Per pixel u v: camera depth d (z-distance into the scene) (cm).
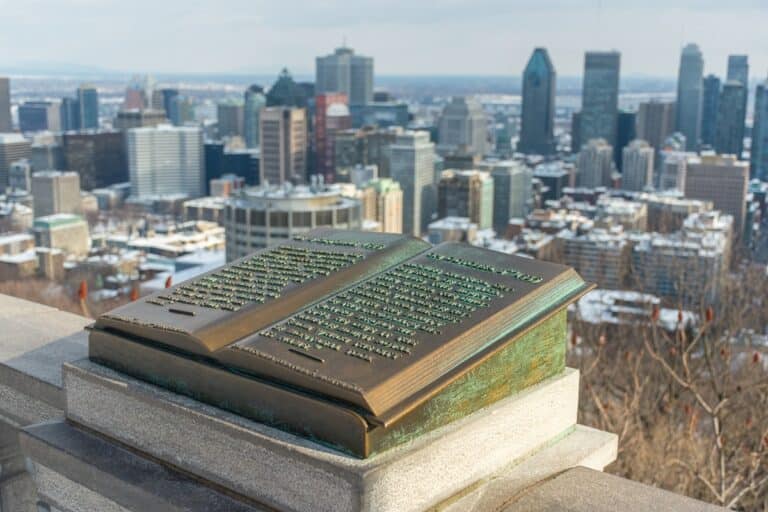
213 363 485
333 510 412
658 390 1383
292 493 429
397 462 414
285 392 444
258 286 564
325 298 538
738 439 1162
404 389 429
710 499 1059
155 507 462
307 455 418
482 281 531
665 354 1547
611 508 457
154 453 500
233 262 626
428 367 443
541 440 515
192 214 15500
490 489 471
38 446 534
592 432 545
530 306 504
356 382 425
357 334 477
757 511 1045
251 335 494
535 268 541
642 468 1120
